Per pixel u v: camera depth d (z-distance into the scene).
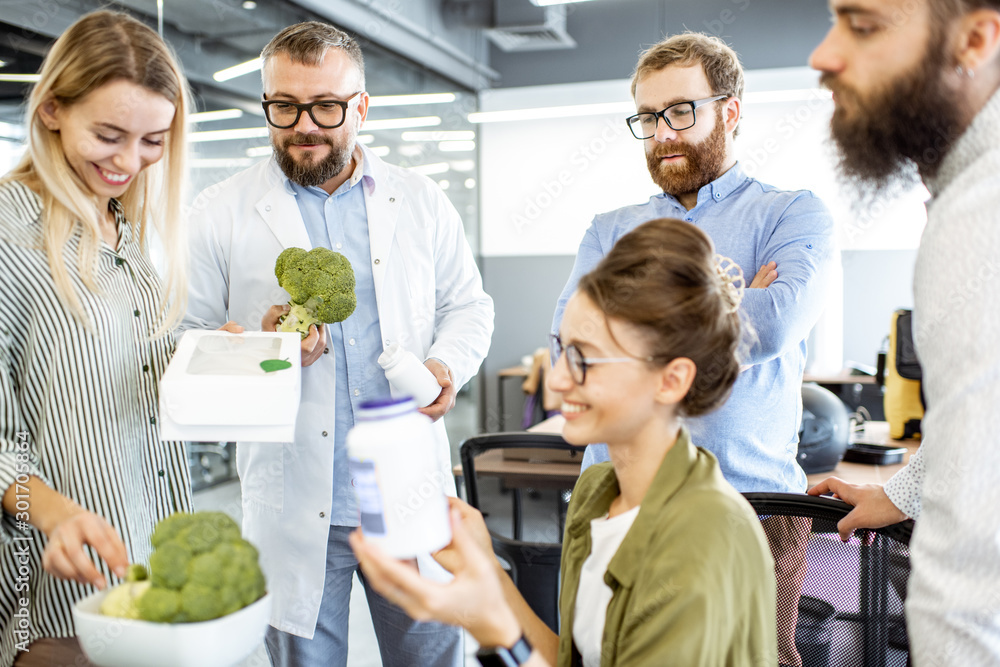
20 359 1.11
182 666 0.77
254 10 4.05
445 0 5.50
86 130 1.07
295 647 1.63
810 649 1.05
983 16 0.73
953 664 0.73
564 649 1.00
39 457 1.13
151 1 3.54
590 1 5.75
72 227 1.14
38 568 1.10
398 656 1.70
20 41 2.98
